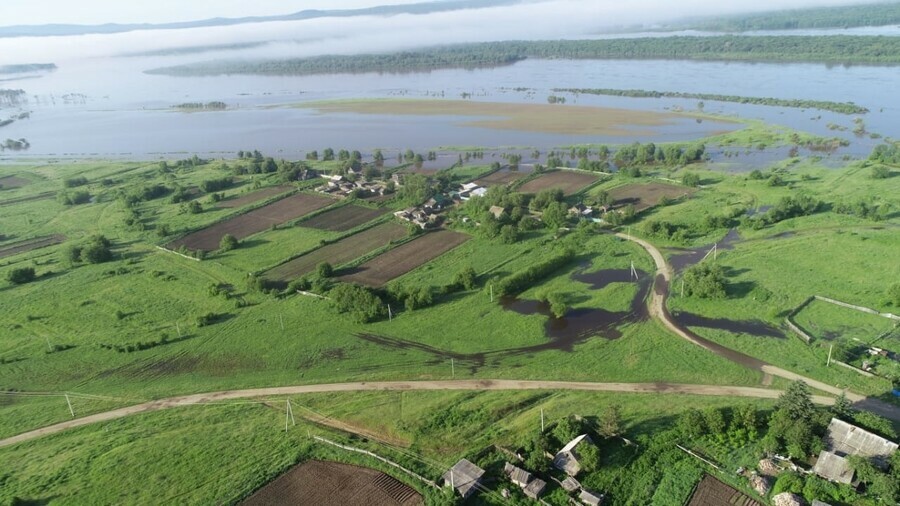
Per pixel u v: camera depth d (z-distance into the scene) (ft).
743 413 258.78
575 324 376.27
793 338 338.95
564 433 257.75
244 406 314.96
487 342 363.56
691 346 341.21
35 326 424.87
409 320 395.96
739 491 229.86
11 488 262.06
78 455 282.15
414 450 267.80
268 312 418.92
